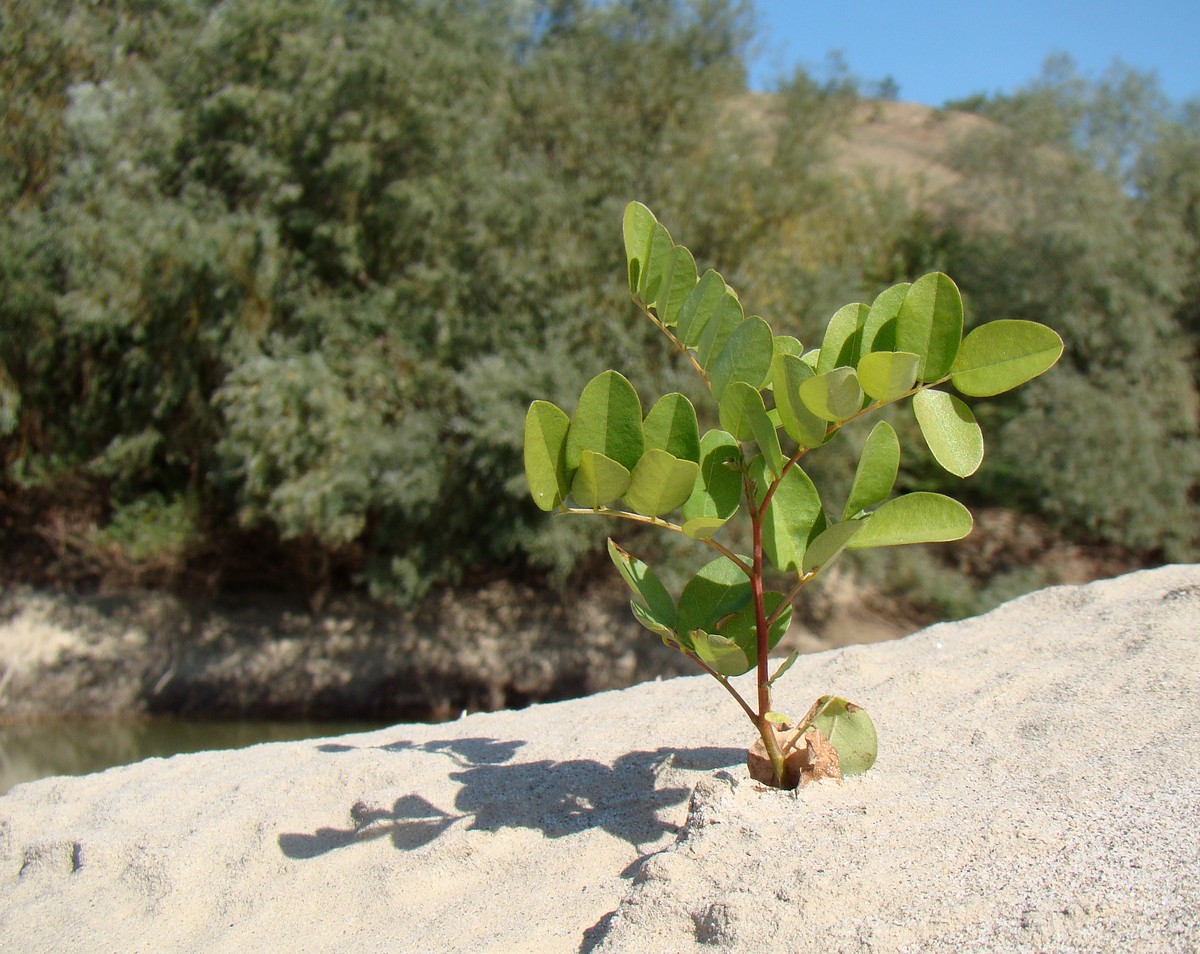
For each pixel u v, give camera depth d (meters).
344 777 3.97
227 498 14.33
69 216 13.62
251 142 13.90
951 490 15.86
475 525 13.75
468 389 12.80
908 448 15.05
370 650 14.02
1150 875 2.22
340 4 14.45
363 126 13.65
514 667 13.80
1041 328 2.44
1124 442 14.40
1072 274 15.26
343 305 13.70
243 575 14.73
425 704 13.79
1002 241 16.08
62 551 14.42
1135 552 15.31
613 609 14.14
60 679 13.74
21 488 14.88
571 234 13.83
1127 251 15.16
